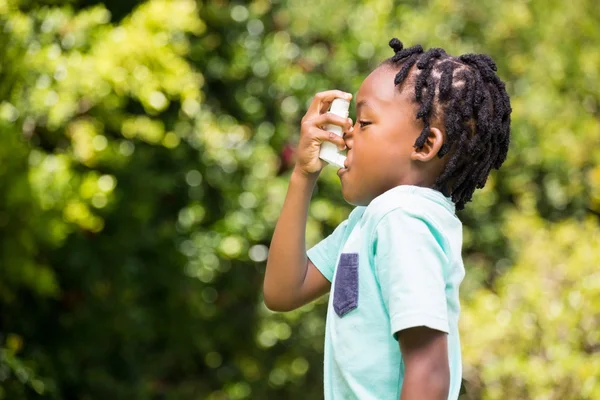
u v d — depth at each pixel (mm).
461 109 2084
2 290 5285
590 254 5270
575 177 7641
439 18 7555
